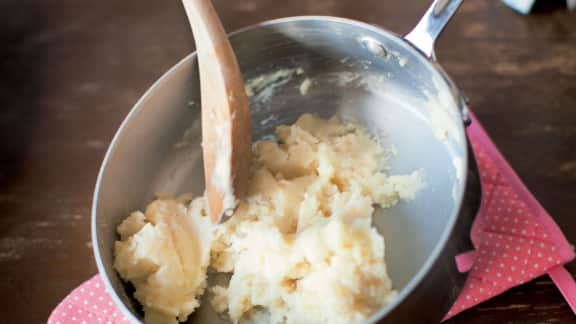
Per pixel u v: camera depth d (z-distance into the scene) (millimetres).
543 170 512
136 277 469
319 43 516
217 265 487
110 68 604
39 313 496
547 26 577
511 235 481
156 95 497
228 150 462
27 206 541
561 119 531
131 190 501
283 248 463
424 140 518
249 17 614
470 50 573
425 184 502
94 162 556
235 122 459
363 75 534
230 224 485
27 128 580
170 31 619
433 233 485
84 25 636
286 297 458
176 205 501
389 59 503
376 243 451
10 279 511
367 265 446
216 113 468
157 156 519
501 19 586
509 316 466
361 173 507
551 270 472
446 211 488
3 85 607
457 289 448
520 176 512
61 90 598
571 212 494
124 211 494
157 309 461
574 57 559
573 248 474
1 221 536
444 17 471
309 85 550
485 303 470
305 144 515
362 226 458
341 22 491
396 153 521
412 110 524
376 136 531
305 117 543
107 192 476
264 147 518
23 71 614
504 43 573
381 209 501
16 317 496
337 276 445
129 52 611
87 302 482
